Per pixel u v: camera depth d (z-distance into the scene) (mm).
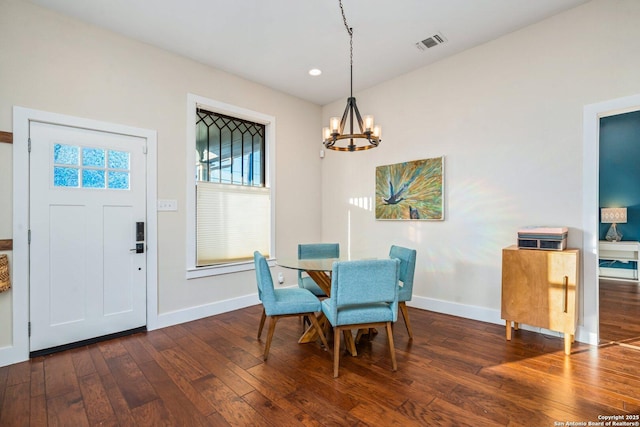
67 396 1933
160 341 2787
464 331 2959
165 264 3189
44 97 2523
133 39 2998
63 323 2623
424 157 3668
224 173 3830
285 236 4340
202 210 3584
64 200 2633
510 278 2715
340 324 2197
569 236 2715
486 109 3193
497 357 2414
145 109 3064
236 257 3846
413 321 3252
